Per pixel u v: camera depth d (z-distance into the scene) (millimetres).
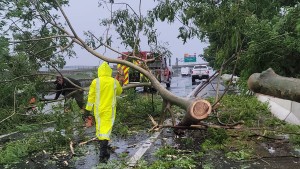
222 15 9625
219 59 9828
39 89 9266
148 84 9289
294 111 8898
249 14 10188
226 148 6684
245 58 11484
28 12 9359
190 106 7285
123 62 9047
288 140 7137
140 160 5984
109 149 6871
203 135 7840
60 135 7262
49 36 9828
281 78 4668
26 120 9555
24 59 9227
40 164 6059
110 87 6414
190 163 5727
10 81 8922
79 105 9438
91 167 5750
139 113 9930
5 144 7453
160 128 8047
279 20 11523
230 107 10609
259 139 7270
